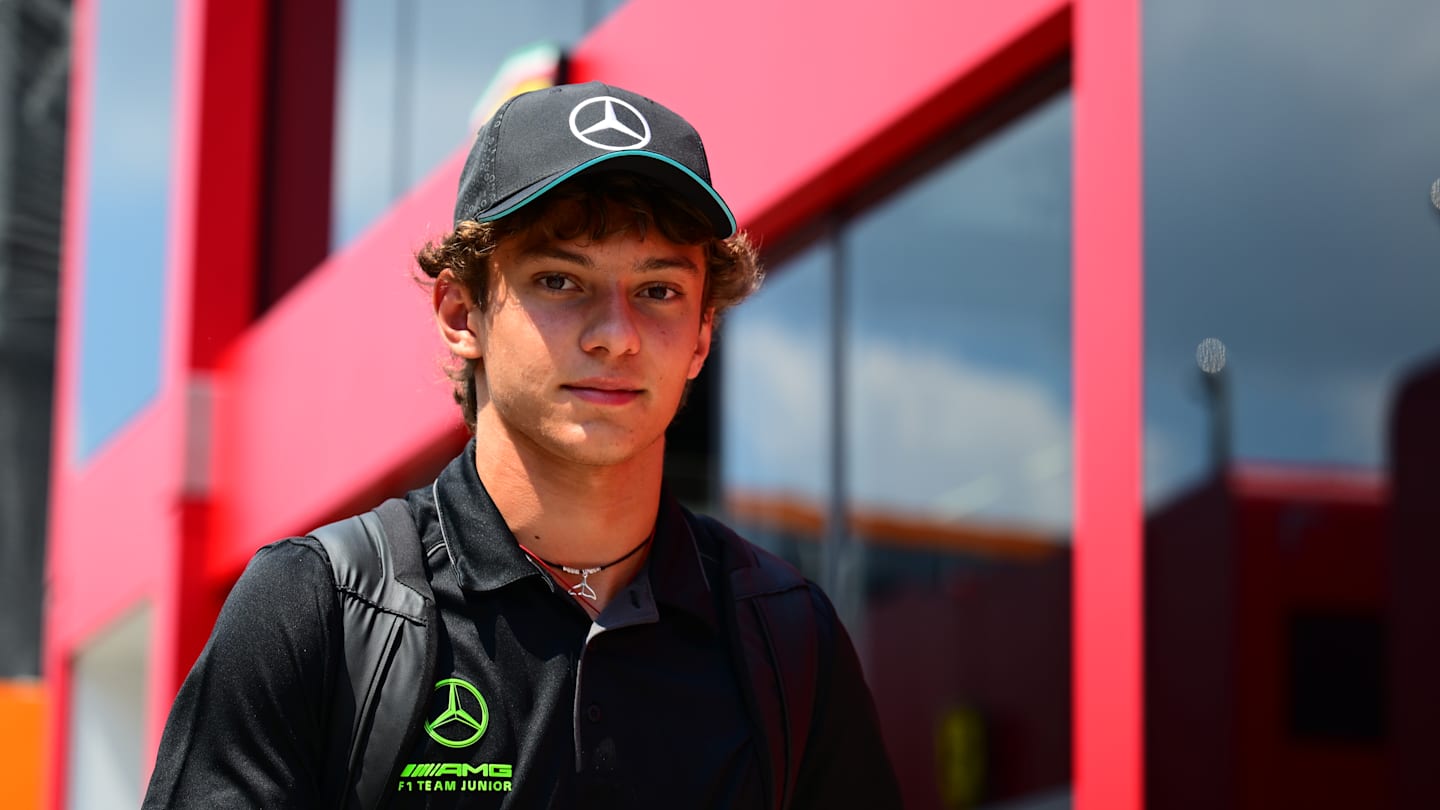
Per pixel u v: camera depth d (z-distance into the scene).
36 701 12.06
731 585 1.60
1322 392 2.77
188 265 7.80
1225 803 2.85
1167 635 2.91
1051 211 3.69
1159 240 3.00
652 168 1.44
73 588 10.16
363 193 7.11
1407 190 2.65
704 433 5.18
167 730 1.43
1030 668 3.82
